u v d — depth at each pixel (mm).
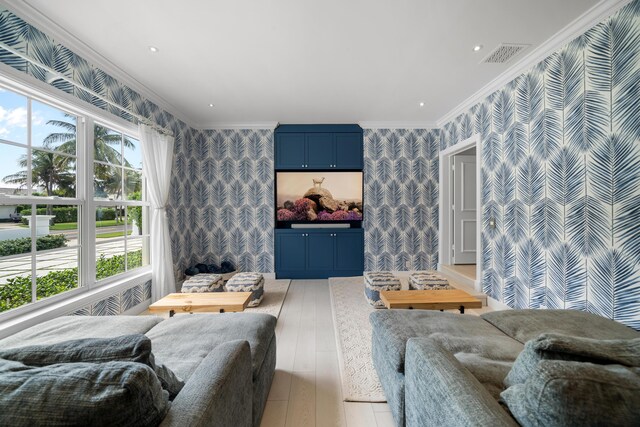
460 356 1231
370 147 4355
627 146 1742
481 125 3270
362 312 2922
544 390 640
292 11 1898
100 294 2418
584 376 631
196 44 2262
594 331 1503
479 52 2406
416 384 1079
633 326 1713
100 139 2611
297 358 2068
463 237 4355
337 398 1639
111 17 1934
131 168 3029
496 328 1648
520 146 2648
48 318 1952
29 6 1810
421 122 4328
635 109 1700
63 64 2127
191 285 2906
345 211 4473
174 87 3041
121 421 588
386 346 1479
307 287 3893
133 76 2785
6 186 1841
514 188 2738
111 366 656
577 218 2066
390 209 4387
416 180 4391
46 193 2094
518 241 2695
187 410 758
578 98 2053
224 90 3137
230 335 1508
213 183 4320
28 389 583
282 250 4344
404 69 2689
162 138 3314
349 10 1895
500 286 2971
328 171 4465
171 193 3680
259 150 4324
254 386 1320
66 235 2256
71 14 1900
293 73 2754
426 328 1580
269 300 3346
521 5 1853
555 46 2217
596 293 1930
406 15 1946
